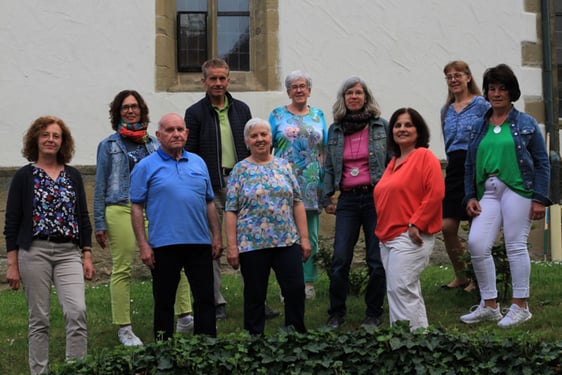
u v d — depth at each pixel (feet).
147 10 36.76
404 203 21.70
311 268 28.02
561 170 38.06
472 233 24.30
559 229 37.81
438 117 37.32
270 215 22.00
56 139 21.27
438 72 37.37
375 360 19.56
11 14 36.35
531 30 37.91
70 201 21.17
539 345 19.24
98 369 19.40
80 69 36.45
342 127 25.02
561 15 39.37
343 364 19.69
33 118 36.29
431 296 27.81
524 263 23.82
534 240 37.93
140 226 22.09
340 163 24.81
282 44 37.01
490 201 24.30
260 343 20.10
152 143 24.95
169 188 21.86
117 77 36.60
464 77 27.32
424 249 21.67
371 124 24.85
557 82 38.91
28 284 20.74
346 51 37.14
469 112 27.22
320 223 36.81
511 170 23.88
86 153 36.37
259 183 22.17
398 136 22.35
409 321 20.74
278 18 37.04
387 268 21.89
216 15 37.60
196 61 37.68
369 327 20.43
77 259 21.22
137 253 35.96
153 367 19.60
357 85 24.97
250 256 22.02
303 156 26.94
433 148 37.24
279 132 27.02
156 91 36.73
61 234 20.85
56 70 36.37
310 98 36.99
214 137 26.40
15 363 23.00
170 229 21.70
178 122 22.15
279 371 19.58
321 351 19.84
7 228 20.92
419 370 19.11
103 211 24.30
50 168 21.39
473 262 24.39
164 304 22.04
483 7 37.63
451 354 19.44
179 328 25.11
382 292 24.36
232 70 37.73
